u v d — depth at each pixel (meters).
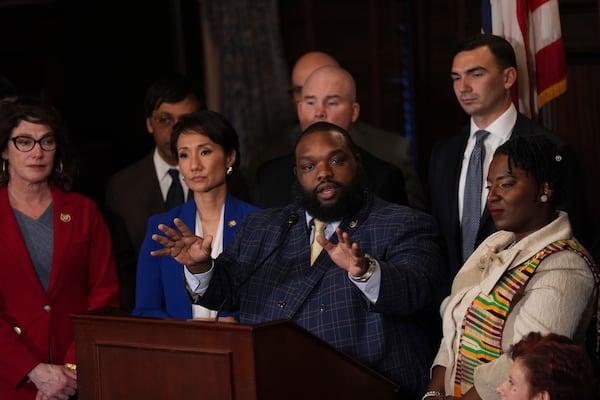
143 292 10.07
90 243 10.38
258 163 13.47
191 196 11.91
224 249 9.09
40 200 10.21
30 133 9.91
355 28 18.44
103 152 16.86
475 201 10.29
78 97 16.83
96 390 7.60
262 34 18.25
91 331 7.59
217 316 8.70
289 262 8.63
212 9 18.16
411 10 18.06
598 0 11.88
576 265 7.41
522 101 11.12
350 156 8.56
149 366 7.35
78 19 16.78
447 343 7.98
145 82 17.84
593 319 7.56
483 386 7.30
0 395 9.80
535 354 6.73
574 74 12.22
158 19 18.25
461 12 17.69
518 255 7.59
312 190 8.47
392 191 10.73
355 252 7.63
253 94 18.27
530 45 11.27
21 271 9.93
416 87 18.22
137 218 11.90
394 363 8.24
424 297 8.05
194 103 12.06
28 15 16.58
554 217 7.80
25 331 9.91
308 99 11.55
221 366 7.03
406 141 13.01
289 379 7.15
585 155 12.22
